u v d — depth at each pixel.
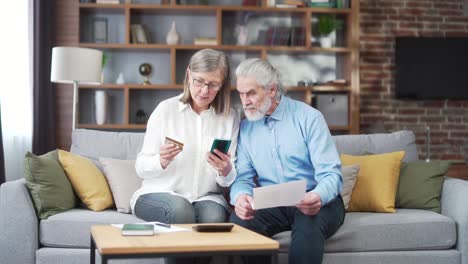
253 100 2.97
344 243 3.15
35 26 6.00
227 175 3.07
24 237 3.20
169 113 3.26
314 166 3.02
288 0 6.79
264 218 3.04
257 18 6.99
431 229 3.25
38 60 6.01
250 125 3.19
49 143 6.29
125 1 6.66
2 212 3.21
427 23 7.30
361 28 7.25
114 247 2.06
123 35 6.88
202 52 3.11
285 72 7.01
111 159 3.65
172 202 3.00
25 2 5.84
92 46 6.55
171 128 3.24
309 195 2.77
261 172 3.14
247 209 2.83
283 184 2.56
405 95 7.19
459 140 7.32
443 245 3.26
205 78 3.07
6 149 5.56
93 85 6.52
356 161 3.65
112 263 3.21
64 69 5.09
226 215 3.21
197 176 3.22
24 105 5.86
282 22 7.01
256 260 2.91
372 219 3.25
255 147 3.14
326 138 3.04
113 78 6.88
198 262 2.98
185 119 3.27
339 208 2.99
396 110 7.27
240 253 2.13
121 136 3.88
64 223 3.23
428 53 7.19
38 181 3.29
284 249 2.99
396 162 3.61
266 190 2.54
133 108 6.86
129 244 2.12
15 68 5.73
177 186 3.23
